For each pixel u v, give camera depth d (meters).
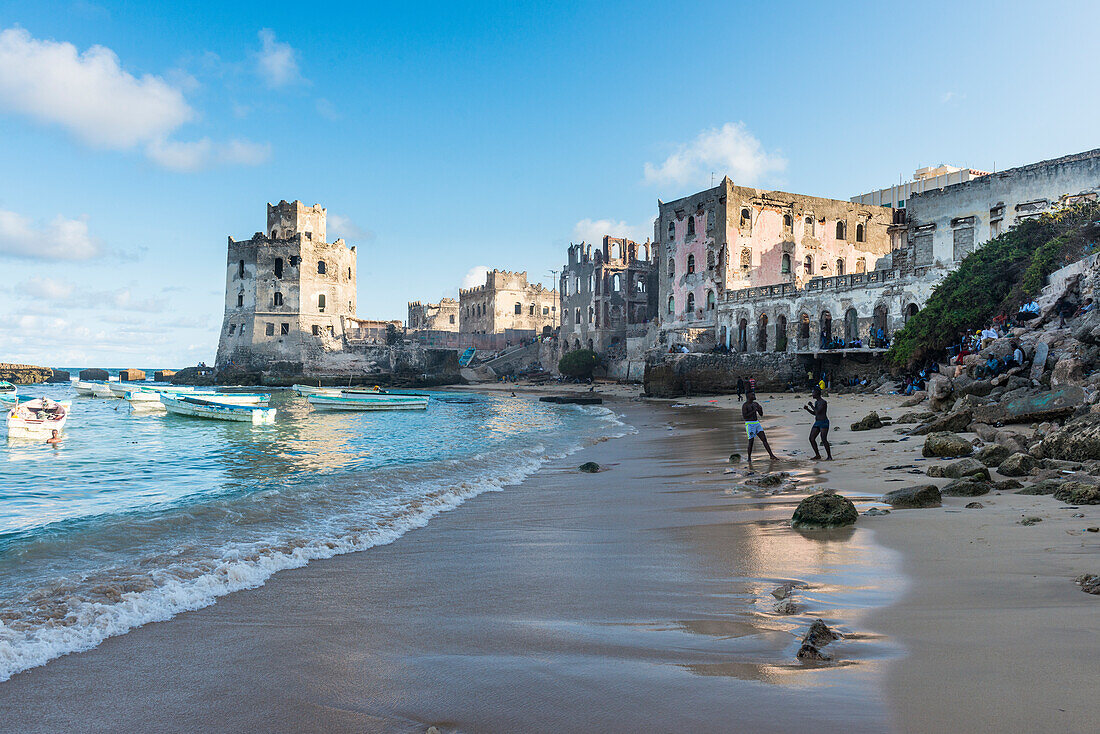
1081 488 9.38
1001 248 36.09
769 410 37.00
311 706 4.62
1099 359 19.39
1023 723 3.66
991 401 18.89
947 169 75.38
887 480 12.81
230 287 94.06
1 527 11.38
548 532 10.35
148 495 15.41
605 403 56.19
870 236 71.75
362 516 11.66
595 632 5.80
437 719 4.33
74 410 52.16
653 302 92.06
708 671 4.77
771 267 65.38
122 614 6.67
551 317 124.94
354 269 101.06
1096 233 29.03
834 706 4.05
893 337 44.09
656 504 12.30
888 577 6.72
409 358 97.81
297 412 51.22
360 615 6.61
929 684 4.22
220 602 7.14
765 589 6.76
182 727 4.39
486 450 23.28
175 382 99.31
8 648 5.66
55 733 4.35
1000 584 6.13
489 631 5.97
